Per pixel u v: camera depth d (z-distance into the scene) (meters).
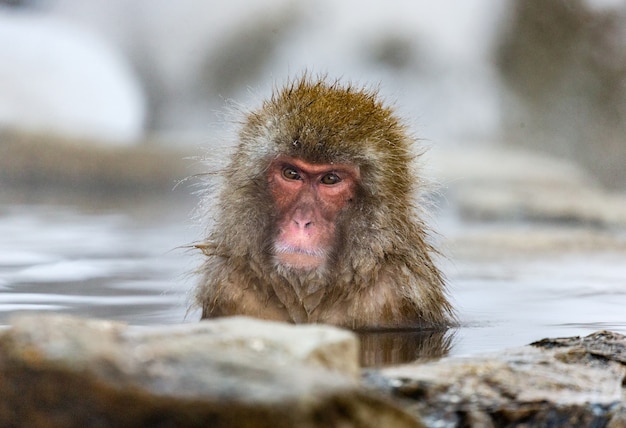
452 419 8.30
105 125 51.50
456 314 15.40
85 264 20.62
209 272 15.15
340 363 7.70
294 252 14.41
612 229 30.50
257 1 60.84
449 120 55.56
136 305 15.68
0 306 15.22
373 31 59.09
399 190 15.12
